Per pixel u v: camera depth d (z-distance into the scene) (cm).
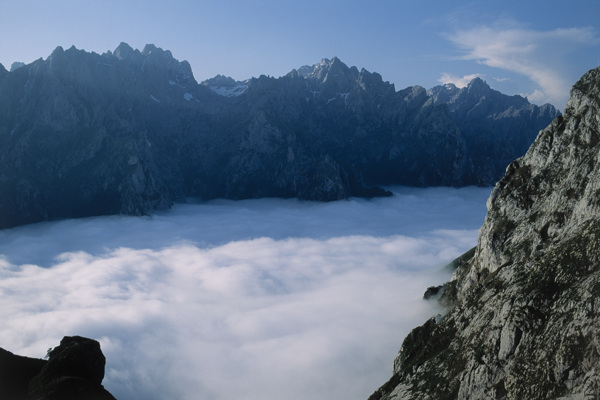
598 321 7625
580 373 7425
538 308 8775
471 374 9025
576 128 12556
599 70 13000
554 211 11412
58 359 10456
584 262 8825
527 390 7931
